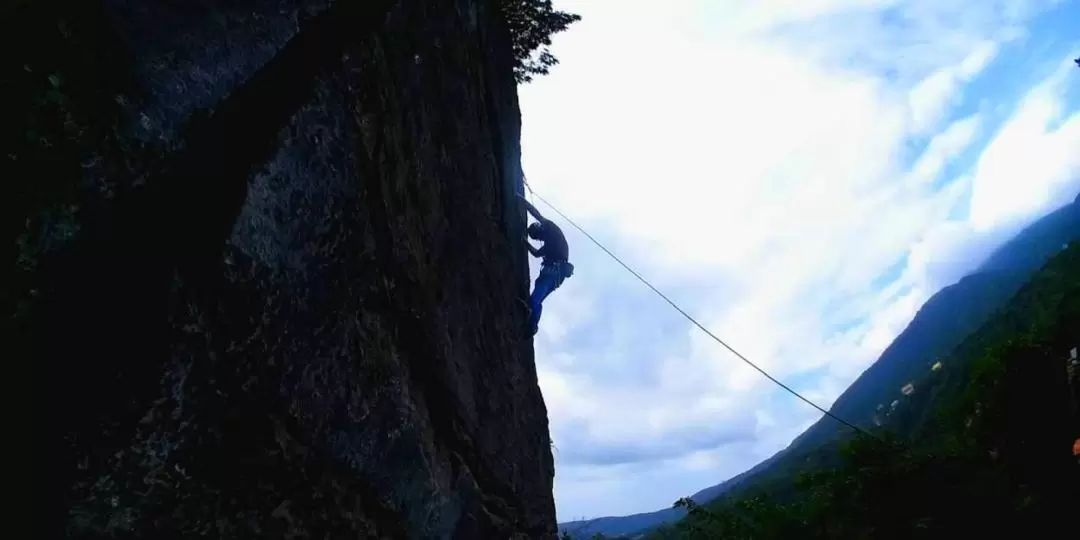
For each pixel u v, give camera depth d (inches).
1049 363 563.8
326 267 203.9
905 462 601.3
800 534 699.4
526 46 515.8
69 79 146.5
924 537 559.5
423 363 254.8
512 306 387.2
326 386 197.9
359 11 207.9
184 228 164.9
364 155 225.0
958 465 590.6
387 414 219.5
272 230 185.9
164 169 162.4
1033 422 556.7
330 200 207.0
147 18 164.2
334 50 208.4
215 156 173.5
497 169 403.9
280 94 191.8
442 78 312.8
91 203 148.6
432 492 233.9
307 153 199.2
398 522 219.8
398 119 257.6
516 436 343.6
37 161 140.2
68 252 144.3
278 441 180.4
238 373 173.2
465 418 279.1
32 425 137.2
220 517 163.9
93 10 153.3
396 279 240.4
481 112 371.9
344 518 197.5
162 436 154.5
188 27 172.9
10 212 136.3
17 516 133.8
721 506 995.3
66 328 142.7
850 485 639.1
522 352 392.8
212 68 176.7
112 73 154.7
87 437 143.1
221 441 166.7
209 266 168.7
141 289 155.3
